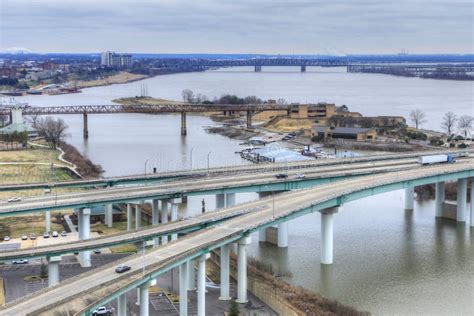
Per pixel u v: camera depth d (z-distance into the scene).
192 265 190.62
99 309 168.88
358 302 184.75
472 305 183.25
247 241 187.25
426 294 191.38
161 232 196.25
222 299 184.75
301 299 180.38
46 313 133.38
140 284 154.12
